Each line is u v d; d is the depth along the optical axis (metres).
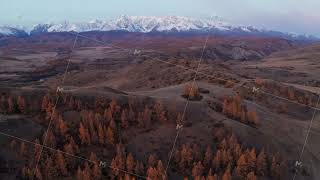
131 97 125.62
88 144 107.94
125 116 117.31
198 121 121.25
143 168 102.81
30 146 103.12
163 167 105.81
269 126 123.75
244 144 114.44
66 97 119.19
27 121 109.94
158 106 122.19
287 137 121.12
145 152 109.94
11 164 99.56
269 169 107.62
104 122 114.62
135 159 107.69
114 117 116.94
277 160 110.75
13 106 113.44
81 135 108.38
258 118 125.88
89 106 118.62
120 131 114.38
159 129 117.38
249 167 105.56
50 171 98.62
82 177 97.75
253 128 121.69
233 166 107.00
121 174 100.88
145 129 116.50
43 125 110.31
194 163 104.81
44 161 100.38
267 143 116.31
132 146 111.00
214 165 106.56
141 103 124.38
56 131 108.44
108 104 120.62
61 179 98.69
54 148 104.00
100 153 106.62
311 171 111.31
